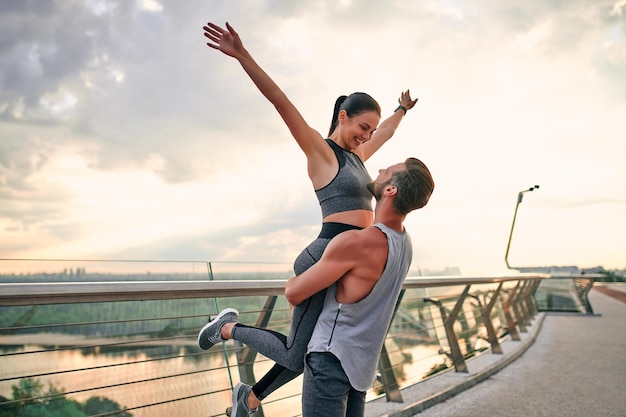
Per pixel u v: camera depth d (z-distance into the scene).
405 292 4.68
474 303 7.11
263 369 2.96
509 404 4.34
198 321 2.74
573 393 4.77
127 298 2.13
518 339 8.71
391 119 2.84
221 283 2.46
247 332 2.15
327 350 1.87
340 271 1.86
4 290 1.76
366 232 1.92
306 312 1.98
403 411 3.86
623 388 5.00
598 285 42.75
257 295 2.69
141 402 2.40
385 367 4.15
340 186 2.05
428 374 5.14
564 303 17.23
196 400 2.60
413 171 1.97
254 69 1.95
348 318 1.89
